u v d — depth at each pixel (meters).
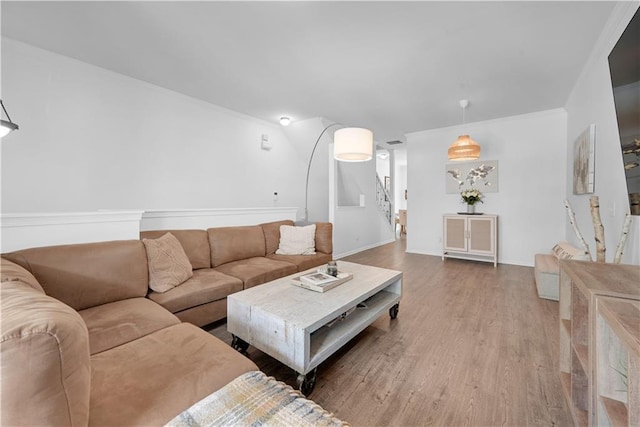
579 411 1.33
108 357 1.21
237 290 2.45
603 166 2.49
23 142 2.57
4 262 1.43
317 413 0.93
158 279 2.11
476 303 2.90
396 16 2.11
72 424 0.75
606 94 2.41
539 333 2.24
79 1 1.98
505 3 1.96
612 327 0.89
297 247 3.55
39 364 0.69
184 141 3.79
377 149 7.41
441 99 3.80
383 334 2.24
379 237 6.68
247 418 0.89
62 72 2.77
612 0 1.91
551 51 2.58
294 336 1.53
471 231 4.68
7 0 1.96
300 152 5.51
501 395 1.55
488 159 4.82
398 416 1.41
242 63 2.85
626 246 2.05
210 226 3.32
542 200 4.39
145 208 3.43
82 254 1.84
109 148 3.11
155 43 2.51
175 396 0.99
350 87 3.42
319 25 2.23
